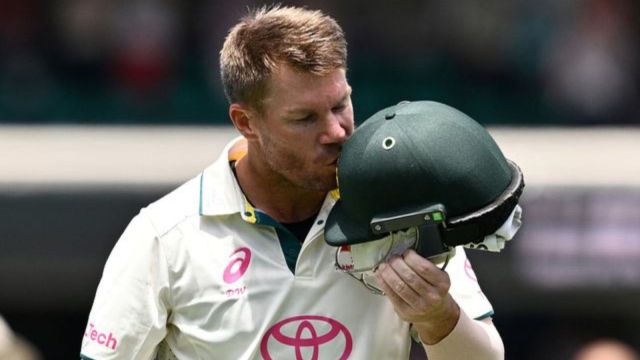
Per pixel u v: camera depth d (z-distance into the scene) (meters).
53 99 34.31
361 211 10.20
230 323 10.91
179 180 26.80
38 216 26.16
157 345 11.26
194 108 34.41
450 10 35.38
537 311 27.86
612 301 26.77
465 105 35.00
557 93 34.66
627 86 34.47
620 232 26.09
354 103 35.00
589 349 24.47
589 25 34.78
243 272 11.00
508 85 35.03
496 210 9.93
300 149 10.55
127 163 27.00
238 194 11.16
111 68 34.66
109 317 11.04
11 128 31.67
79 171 26.62
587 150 28.75
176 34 34.88
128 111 34.34
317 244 11.02
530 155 28.20
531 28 35.03
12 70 34.34
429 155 9.94
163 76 34.66
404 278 9.98
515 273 26.20
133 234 11.23
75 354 29.98
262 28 10.57
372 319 10.97
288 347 10.89
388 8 35.44
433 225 9.92
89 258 26.34
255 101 10.65
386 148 10.03
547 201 26.16
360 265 10.48
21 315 29.08
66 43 34.59
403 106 10.41
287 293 10.94
